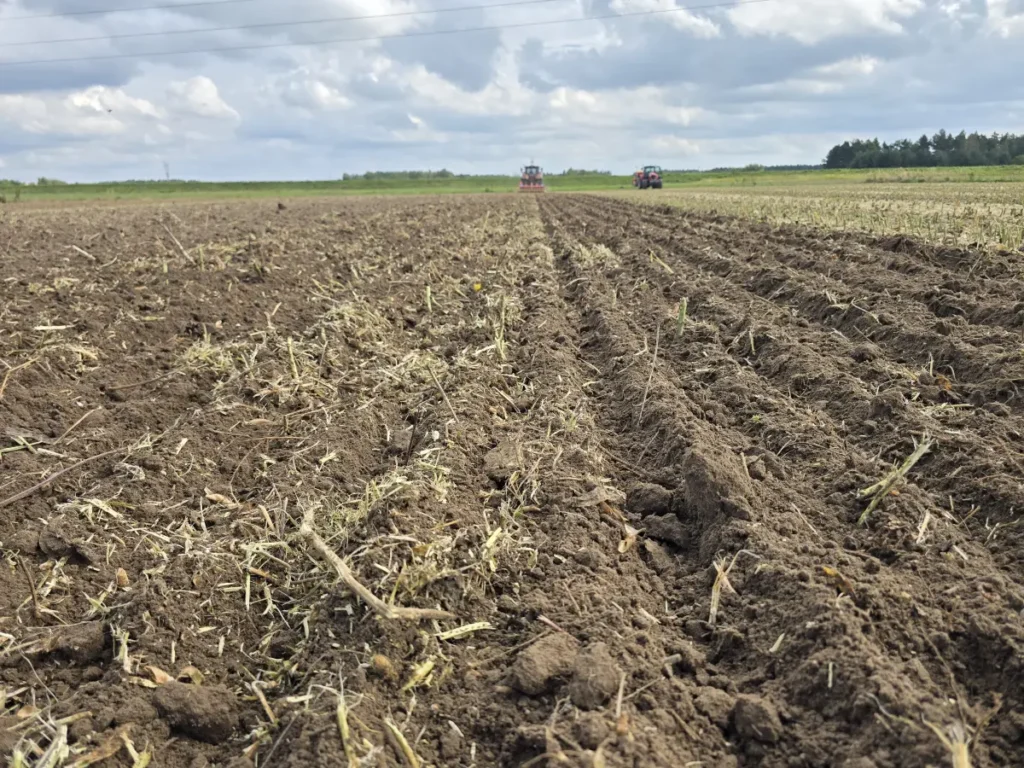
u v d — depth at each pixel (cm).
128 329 699
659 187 5647
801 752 237
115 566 360
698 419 477
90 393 563
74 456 461
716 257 984
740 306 746
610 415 519
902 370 517
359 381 593
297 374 593
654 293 845
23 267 977
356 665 283
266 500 414
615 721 246
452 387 556
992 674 258
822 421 461
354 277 977
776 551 326
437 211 2292
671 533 369
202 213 2344
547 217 2139
